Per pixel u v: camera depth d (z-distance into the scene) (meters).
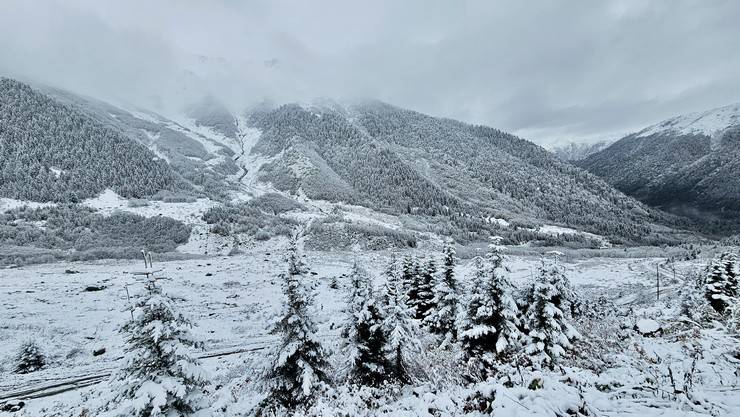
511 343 14.67
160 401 8.51
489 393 7.77
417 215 133.12
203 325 34.53
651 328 19.12
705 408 6.66
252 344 29.47
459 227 125.38
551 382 7.88
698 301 24.73
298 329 11.92
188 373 9.30
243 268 65.06
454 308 19.27
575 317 21.41
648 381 8.48
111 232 85.25
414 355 14.20
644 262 91.00
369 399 11.58
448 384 13.39
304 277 12.34
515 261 84.62
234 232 92.50
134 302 9.24
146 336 9.26
